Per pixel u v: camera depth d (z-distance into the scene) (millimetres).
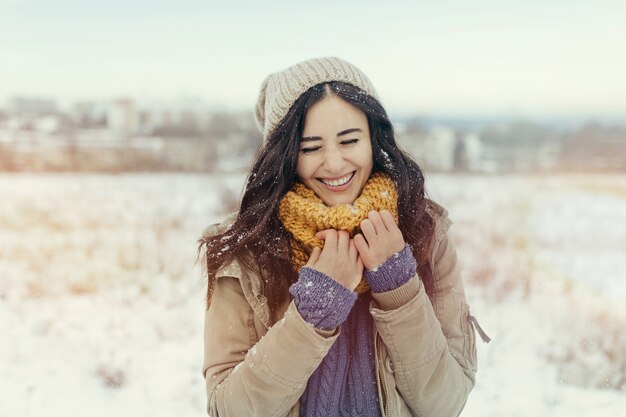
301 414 1619
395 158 1736
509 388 4051
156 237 8586
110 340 5000
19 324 5387
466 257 7734
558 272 7168
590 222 10883
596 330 5090
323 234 1571
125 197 12742
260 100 2004
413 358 1545
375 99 1665
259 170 1680
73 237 8805
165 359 4613
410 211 1753
